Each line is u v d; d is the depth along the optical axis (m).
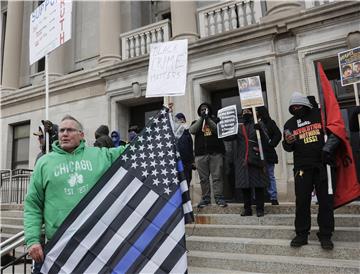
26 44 15.44
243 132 5.73
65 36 4.45
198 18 10.45
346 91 7.73
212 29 9.45
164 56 3.81
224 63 8.66
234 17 9.16
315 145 4.25
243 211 5.85
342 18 7.47
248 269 4.32
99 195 2.94
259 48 8.41
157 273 2.84
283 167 7.60
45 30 4.81
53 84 12.05
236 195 8.46
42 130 5.91
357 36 7.09
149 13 13.27
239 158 5.69
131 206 2.96
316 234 4.34
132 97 10.30
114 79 10.75
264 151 6.15
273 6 8.48
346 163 4.24
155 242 2.89
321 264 3.90
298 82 7.87
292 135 4.44
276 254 4.49
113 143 5.99
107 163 3.07
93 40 13.62
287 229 4.91
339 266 3.79
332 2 7.55
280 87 8.05
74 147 2.97
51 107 12.14
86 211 2.88
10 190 11.46
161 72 3.77
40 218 2.85
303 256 4.30
